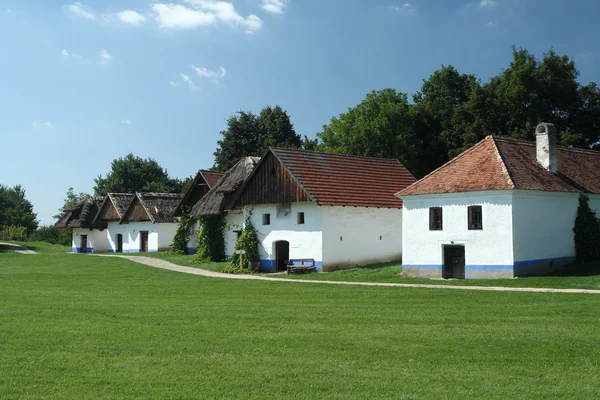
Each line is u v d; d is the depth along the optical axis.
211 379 11.30
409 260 32.84
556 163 33.44
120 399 10.23
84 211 75.06
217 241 48.16
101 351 13.61
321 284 29.00
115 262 48.22
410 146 63.31
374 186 41.41
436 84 68.88
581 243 32.69
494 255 29.52
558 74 55.72
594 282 25.55
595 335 14.57
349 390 10.57
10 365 12.41
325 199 37.31
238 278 33.97
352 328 16.08
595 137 55.53
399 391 10.48
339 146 68.06
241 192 41.88
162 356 13.12
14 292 26.53
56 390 10.75
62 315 18.97
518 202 29.47
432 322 16.84
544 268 30.58
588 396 10.13
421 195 32.31
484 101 57.16
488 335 14.77
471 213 30.64
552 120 55.12
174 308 20.48
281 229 39.72
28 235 116.25
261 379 11.25
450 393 10.34
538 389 10.50
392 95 68.81
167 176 111.00
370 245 39.59
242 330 15.97
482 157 32.44
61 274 37.91
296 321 17.39
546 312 18.11
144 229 65.69
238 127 91.44
